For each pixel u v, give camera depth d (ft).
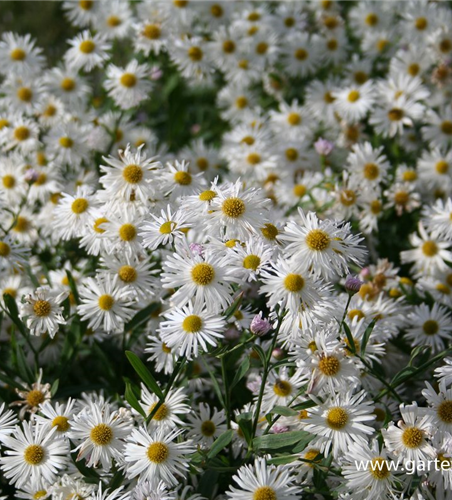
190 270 1.52
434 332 1.78
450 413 1.54
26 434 1.58
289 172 2.12
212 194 1.59
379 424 1.67
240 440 1.63
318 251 1.51
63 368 1.74
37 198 1.96
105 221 1.71
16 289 1.84
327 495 1.59
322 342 1.54
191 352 1.56
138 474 1.55
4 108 2.14
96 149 2.02
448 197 2.01
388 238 2.04
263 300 1.83
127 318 1.71
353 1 2.79
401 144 2.21
